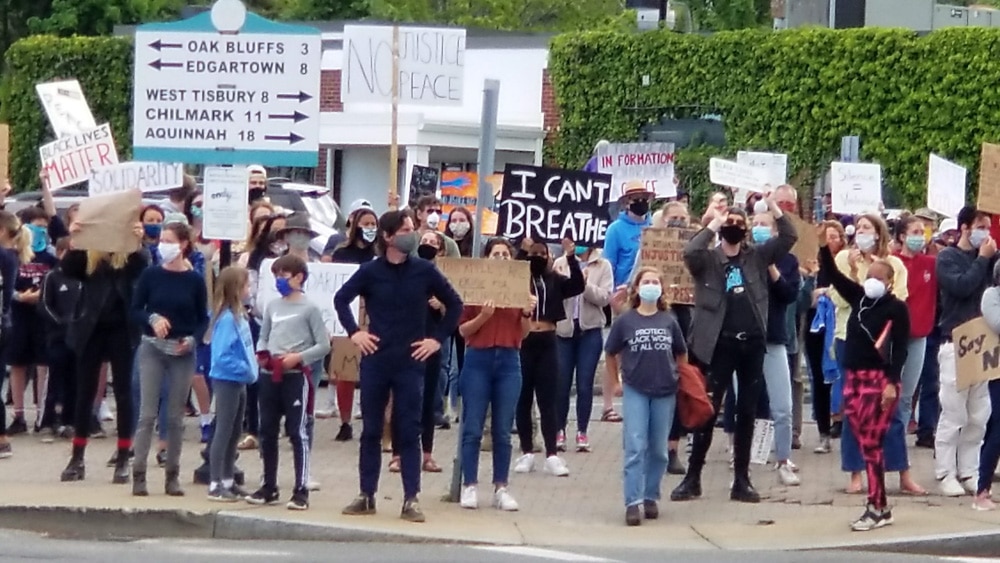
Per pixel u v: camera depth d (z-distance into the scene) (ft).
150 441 38.81
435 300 41.29
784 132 100.99
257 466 44.14
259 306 42.34
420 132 102.37
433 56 46.65
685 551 35.09
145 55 43.50
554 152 109.29
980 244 43.52
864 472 43.60
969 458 42.37
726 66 102.68
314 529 35.96
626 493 38.40
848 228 53.67
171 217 39.17
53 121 53.36
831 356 47.14
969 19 127.75
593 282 47.98
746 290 40.37
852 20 118.21
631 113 106.32
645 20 109.70
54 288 47.67
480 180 41.11
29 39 119.34
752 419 41.14
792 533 37.40
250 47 43.50
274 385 37.68
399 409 37.06
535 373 44.29
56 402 48.73
